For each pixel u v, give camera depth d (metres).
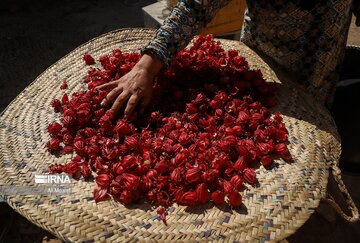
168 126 1.62
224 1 1.65
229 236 1.25
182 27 1.57
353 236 2.34
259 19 1.83
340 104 2.37
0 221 2.19
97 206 1.35
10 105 1.76
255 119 1.65
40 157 1.55
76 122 1.68
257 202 1.35
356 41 3.84
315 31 1.73
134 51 2.09
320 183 1.41
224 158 1.47
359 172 2.09
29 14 4.49
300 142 1.56
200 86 1.85
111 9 4.63
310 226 2.37
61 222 1.29
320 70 1.84
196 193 1.35
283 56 1.88
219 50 2.02
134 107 1.61
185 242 1.24
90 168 1.52
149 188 1.40
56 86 1.88
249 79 1.83
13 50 3.93
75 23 4.36
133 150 1.55
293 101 1.75
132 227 1.28
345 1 1.67
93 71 1.92
